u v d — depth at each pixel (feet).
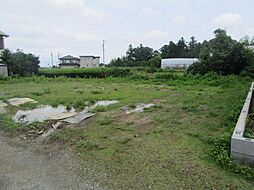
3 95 36.60
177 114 23.08
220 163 11.93
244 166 11.23
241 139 11.78
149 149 14.37
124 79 63.57
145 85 51.49
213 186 10.25
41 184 11.03
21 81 60.44
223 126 18.34
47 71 79.46
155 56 144.97
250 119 16.07
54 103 29.45
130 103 29.45
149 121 20.76
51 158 14.05
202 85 48.62
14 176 11.87
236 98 28.19
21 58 71.61
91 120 21.54
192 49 169.99
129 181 11.00
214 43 76.48
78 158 13.78
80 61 173.88
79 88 45.78
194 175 11.17
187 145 14.78
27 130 19.33
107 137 16.85
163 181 10.82
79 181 11.20
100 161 13.19
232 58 54.90
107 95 35.86
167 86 48.98
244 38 102.47
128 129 18.45
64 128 19.42
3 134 18.84
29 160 13.82
